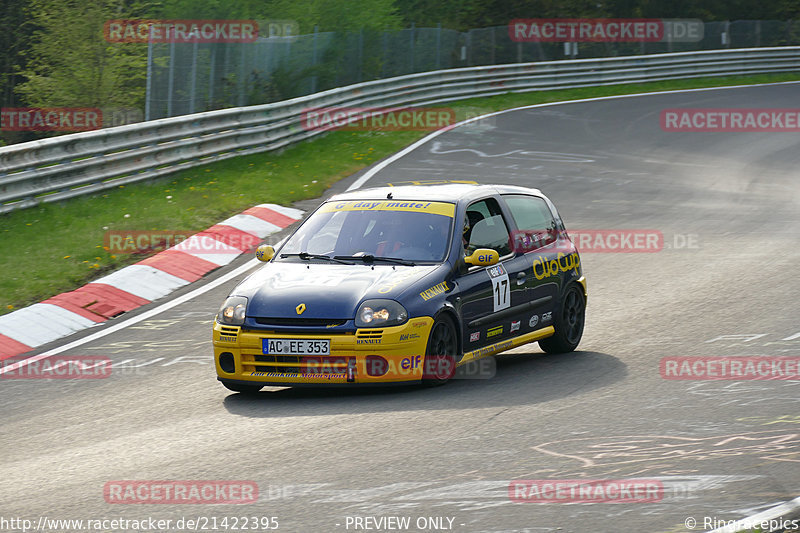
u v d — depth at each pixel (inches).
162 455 943.7
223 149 3009.4
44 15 5511.8
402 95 4370.1
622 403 1077.1
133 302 1721.2
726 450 894.4
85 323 1595.7
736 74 6141.7
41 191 2274.9
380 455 905.5
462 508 761.6
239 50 4042.8
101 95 5536.4
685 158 3602.4
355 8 6048.2
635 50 6333.7
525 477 830.5
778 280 1803.6
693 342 1389.0
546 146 3732.8
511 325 1278.3
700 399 1085.8
